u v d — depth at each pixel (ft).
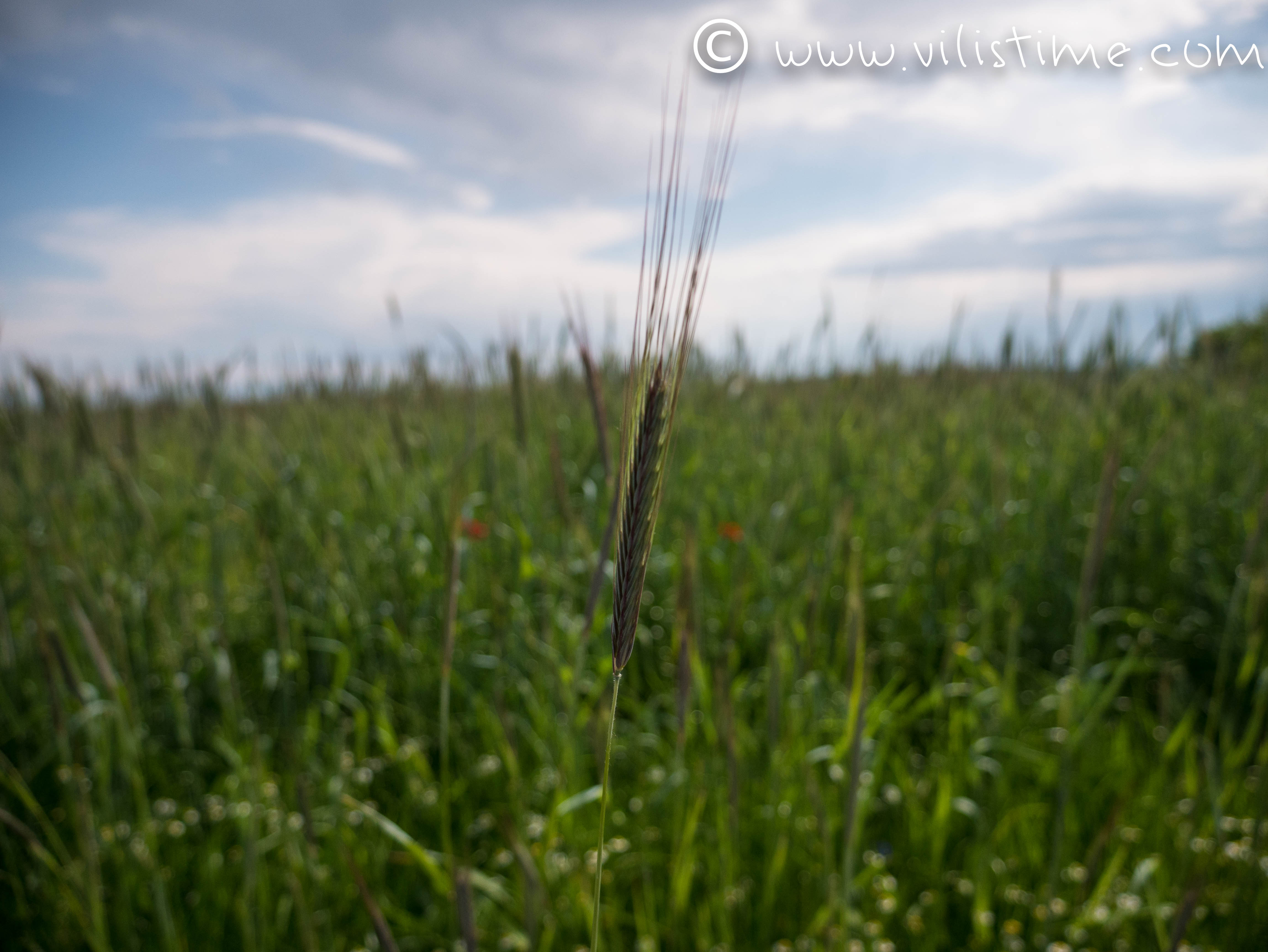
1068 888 2.00
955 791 2.27
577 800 1.79
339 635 3.06
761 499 3.68
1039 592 3.44
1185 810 2.14
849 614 1.43
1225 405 4.69
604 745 1.71
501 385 4.04
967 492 3.76
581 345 1.16
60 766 2.44
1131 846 2.12
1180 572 3.52
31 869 2.10
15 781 1.84
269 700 2.93
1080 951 1.84
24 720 2.61
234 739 2.43
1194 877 1.71
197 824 2.32
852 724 1.44
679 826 2.03
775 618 2.24
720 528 3.50
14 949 1.94
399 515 3.39
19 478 3.31
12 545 3.25
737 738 2.05
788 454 4.08
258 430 3.90
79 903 1.76
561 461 3.71
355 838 2.19
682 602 1.34
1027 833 2.12
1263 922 1.71
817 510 3.72
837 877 1.80
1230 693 2.89
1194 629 3.32
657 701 2.70
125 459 3.45
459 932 1.90
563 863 1.96
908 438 4.62
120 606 2.71
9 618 2.62
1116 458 1.83
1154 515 3.75
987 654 2.91
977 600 3.08
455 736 2.58
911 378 5.16
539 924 1.82
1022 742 2.46
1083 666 2.77
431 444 3.58
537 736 2.39
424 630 2.99
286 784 2.37
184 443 4.61
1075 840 2.14
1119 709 2.90
